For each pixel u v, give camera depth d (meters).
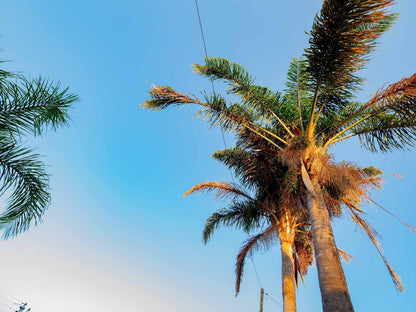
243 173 10.93
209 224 12.21
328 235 5.56
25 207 4.94
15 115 4.62
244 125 8.71
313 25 6.01
